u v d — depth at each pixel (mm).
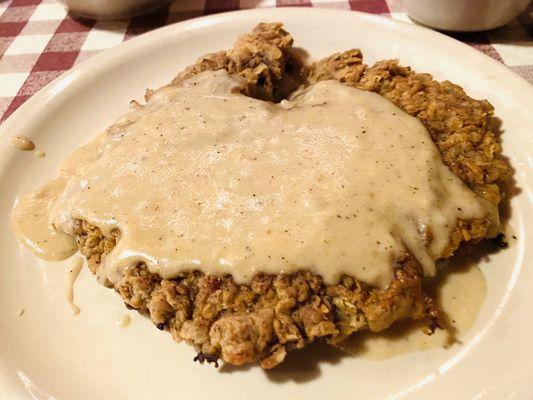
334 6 386
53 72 360
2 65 371
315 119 251
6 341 215
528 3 320
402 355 202
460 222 214
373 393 193
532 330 193
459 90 266
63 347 219
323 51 335
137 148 252
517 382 177
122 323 225
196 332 196
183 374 207
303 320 195
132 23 401
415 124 243
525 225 229
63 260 252
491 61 287
